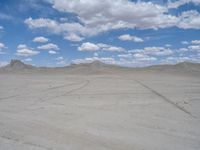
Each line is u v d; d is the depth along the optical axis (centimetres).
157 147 876
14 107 1694
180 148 869
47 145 882
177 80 4975
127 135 1010
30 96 2330
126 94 2480
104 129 1098
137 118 1325
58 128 1111
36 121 1249
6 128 1108
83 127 1133
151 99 2097
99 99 2111
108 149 848
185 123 1218
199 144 912
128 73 9119
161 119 1303
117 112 1502
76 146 874
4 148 851
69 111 1534
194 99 2080
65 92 2695
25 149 842
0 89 3016
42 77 6538
